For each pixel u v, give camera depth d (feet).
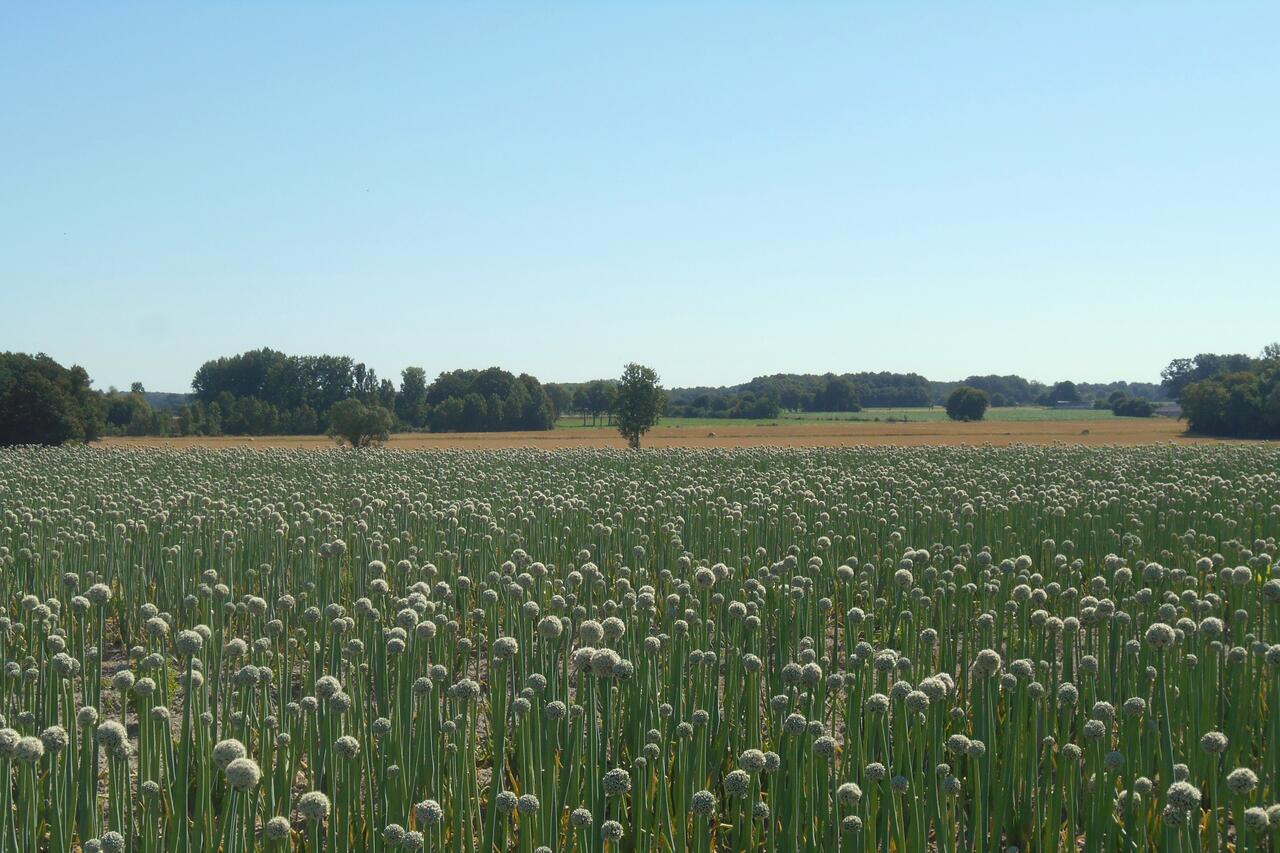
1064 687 25.53
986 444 158.61
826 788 23.54
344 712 26.86
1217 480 71.77
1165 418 476.54
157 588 52.42
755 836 23.62
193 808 26.78
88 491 76.18
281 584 49.67
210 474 97.09
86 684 30.40
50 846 21.53
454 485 80.28
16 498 71.10
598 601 42.83
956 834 23.85
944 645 37.93
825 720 29.94
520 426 405.59
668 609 31.68
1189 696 29.19
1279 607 31.58
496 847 24.97
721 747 28.96
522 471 97.45
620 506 63.16
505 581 36.32
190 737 24.23
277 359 468.34
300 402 447.83
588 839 21.30
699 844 21.21
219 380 466.29
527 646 31.55
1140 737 26.35
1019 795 26.30
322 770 26.03
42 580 49.75
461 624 45.21
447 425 396.78
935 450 139.23
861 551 53.62
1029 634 34.47
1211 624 27.61
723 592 39.24
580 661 23.04
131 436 370.53
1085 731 23.40
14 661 30.81
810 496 61.36
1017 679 27.07
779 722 26.32
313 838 21.47
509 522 59.57
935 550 50.75
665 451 149.79
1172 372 581.12
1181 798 19.08
